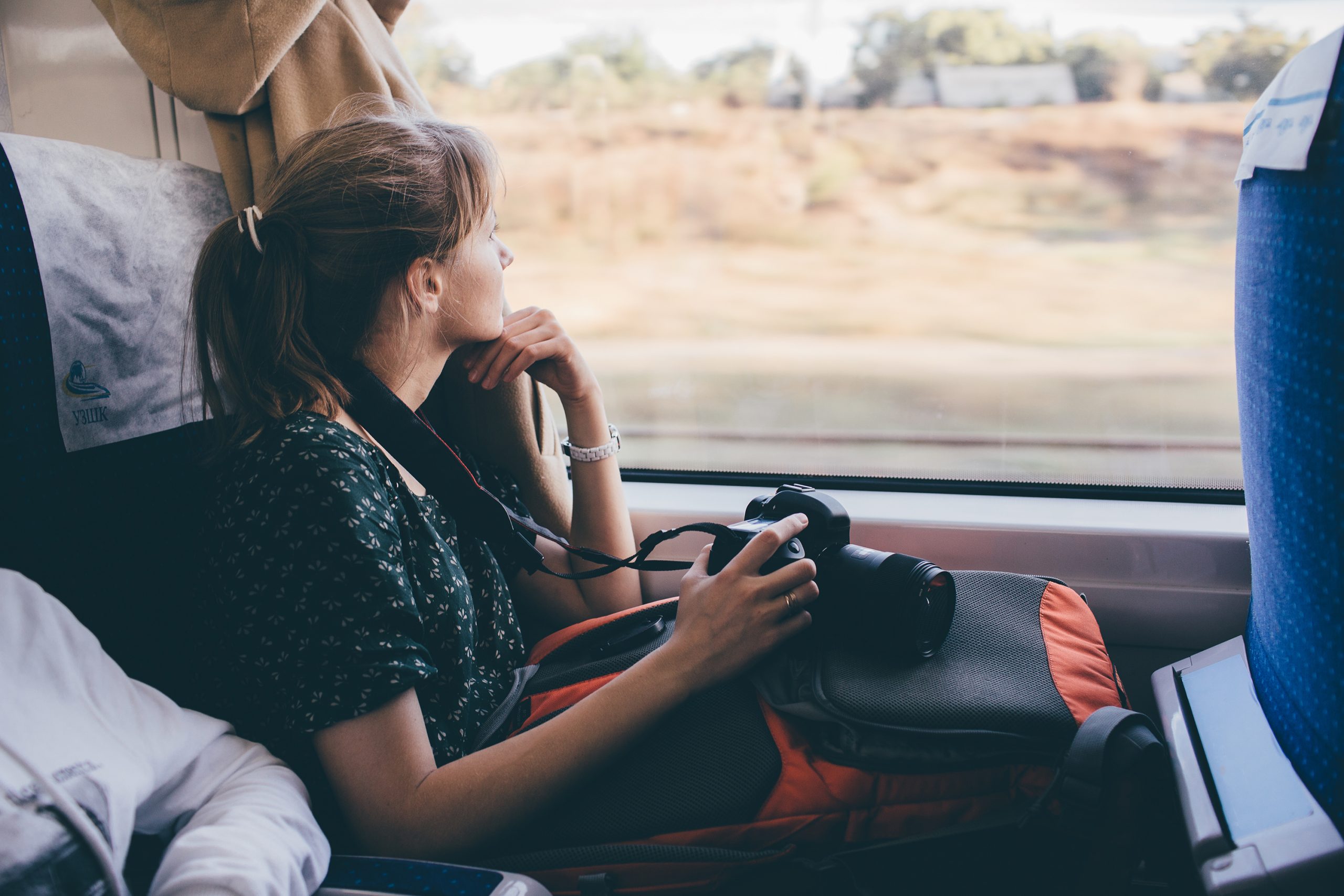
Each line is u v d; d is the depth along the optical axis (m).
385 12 1.18
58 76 1.18
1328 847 0.61
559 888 0.73
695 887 0.72
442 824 0.69
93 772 0.55
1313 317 0.64
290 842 0.60
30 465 0.75
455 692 0.84
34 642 0.61
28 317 0.75
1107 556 1.16
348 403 0.83
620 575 1.17
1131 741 0.70
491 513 0.92
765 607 0.78
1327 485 0.63
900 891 0.78
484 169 0.91
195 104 1.03
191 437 0.94
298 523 0.71
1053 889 0.79
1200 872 0.68
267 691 0.71
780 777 0.77
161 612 0.88
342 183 0.82
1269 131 0.72
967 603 0.96
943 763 0.75
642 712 0.75
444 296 0.90
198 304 0.84
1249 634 0.90
